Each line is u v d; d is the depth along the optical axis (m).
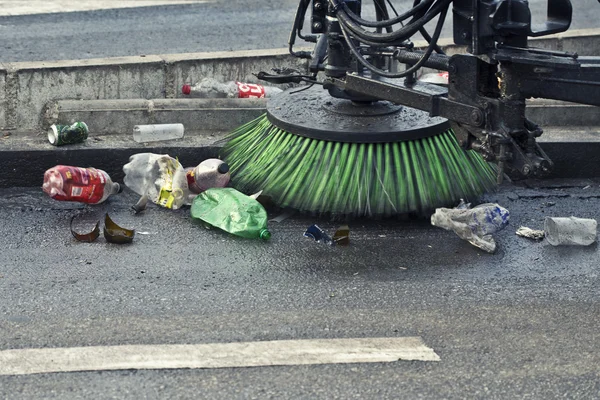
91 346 4.53
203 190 6.49
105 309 4.95
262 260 5.64
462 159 6.41
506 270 5.57
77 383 4.22
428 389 4.23
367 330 4.75
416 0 5.27
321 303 5.07
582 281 5.44
